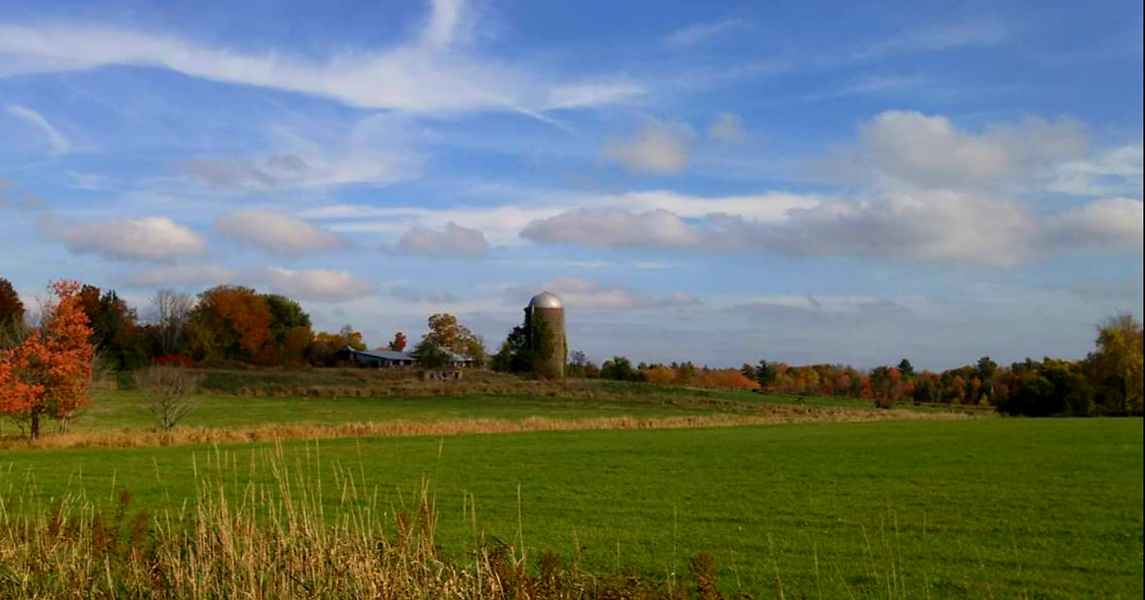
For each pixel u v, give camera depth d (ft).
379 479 116.26
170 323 434.30
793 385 583.17
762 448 169.58
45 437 163.12
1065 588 60.75
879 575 63.41
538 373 450.71
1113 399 394.93
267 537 41.09
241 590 36.83
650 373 560.61
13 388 159.74
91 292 384.88
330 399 331.16
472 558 41.04
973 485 115.85
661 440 187.73
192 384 215.51
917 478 122.93
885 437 200.13
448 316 505.66
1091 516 90.22
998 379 540.52
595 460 145.79
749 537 77.71
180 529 44.39
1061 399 378.73
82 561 40.55
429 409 308.19
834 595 57.57
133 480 106.93
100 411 243.81
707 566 40.19
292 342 491.31
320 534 41.34
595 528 81.76
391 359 495.41
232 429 186.91
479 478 119.75
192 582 37.22
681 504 98.17
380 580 35.63
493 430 208.95
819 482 118.52
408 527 40.09
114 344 383.04
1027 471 132.26
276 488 98.17
